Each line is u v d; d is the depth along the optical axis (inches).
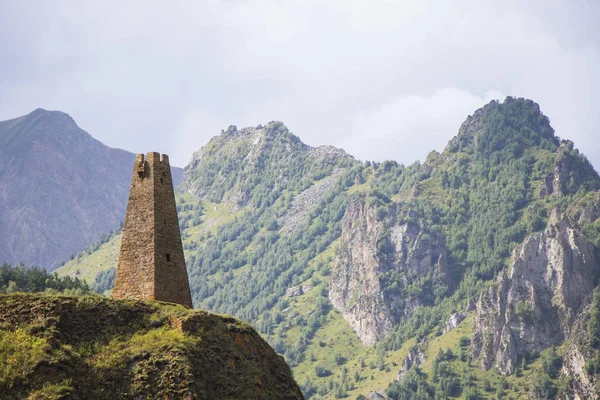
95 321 4694.9
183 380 4466.0
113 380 4426.7
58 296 4771.2
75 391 4320.9
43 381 4276.6
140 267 5027.1
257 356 5088.6
